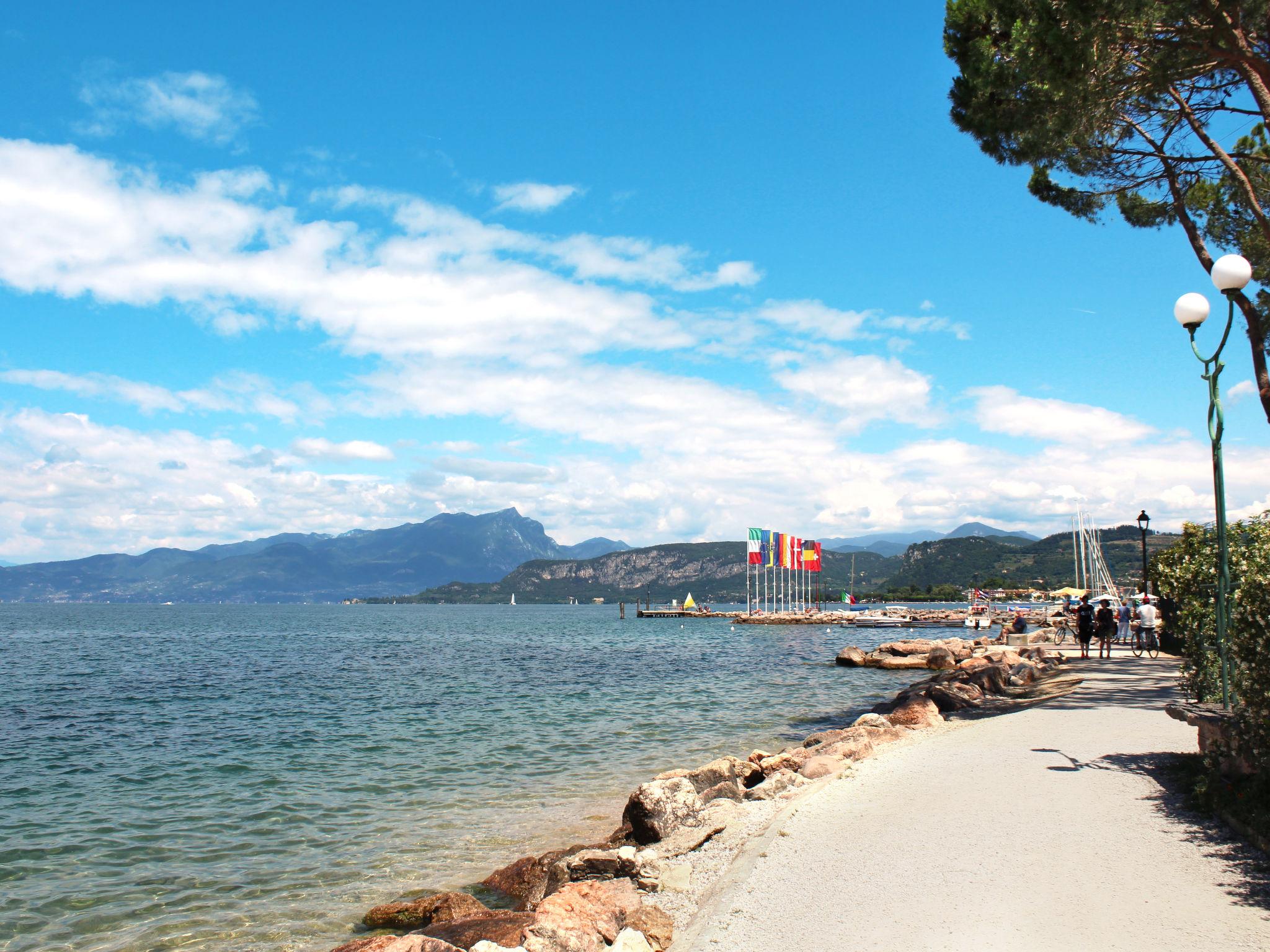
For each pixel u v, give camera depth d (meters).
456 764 18.25
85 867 11.42
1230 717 8.20
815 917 6.16
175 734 23.48
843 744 13.02
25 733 24.08
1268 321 18.03
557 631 109.50
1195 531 12.34
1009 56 15.20
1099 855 6.93
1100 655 27.75
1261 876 6.31
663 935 6.61
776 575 134.88
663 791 10.59
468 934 7.16
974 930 5.61
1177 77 14.52
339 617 192.88
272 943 8.67
